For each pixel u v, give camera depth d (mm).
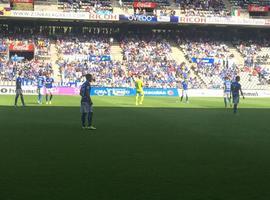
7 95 54656
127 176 11469
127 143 17094
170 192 9969
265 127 23406
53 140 17609
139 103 43062
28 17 67188
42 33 72875
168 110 34750
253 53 76000
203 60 72625
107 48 71688
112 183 10711
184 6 75188
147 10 73812
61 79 64000
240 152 15398
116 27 75812
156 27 77312
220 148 16219
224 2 77250
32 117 27016
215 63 72750
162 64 70125
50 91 40219
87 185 10484
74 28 74500
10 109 32938
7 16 66500
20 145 16219
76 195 9609
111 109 34719
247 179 11352
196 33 78500
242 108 38906
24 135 18953
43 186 10320
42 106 36531
